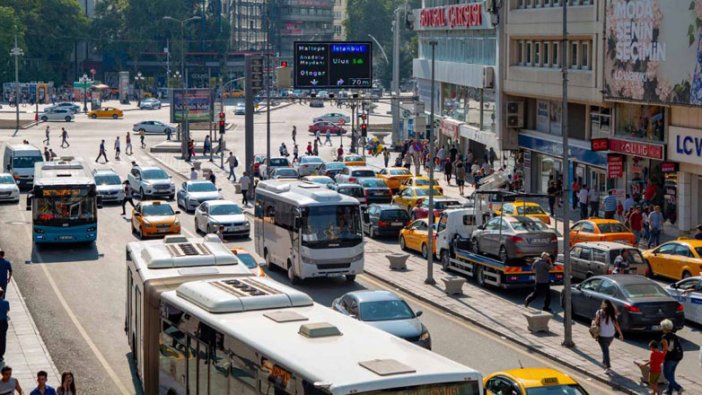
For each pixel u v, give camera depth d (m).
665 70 52.88
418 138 98.81
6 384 24.67
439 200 61.56
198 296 22.41
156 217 58.12
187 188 70.88
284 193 47.00
